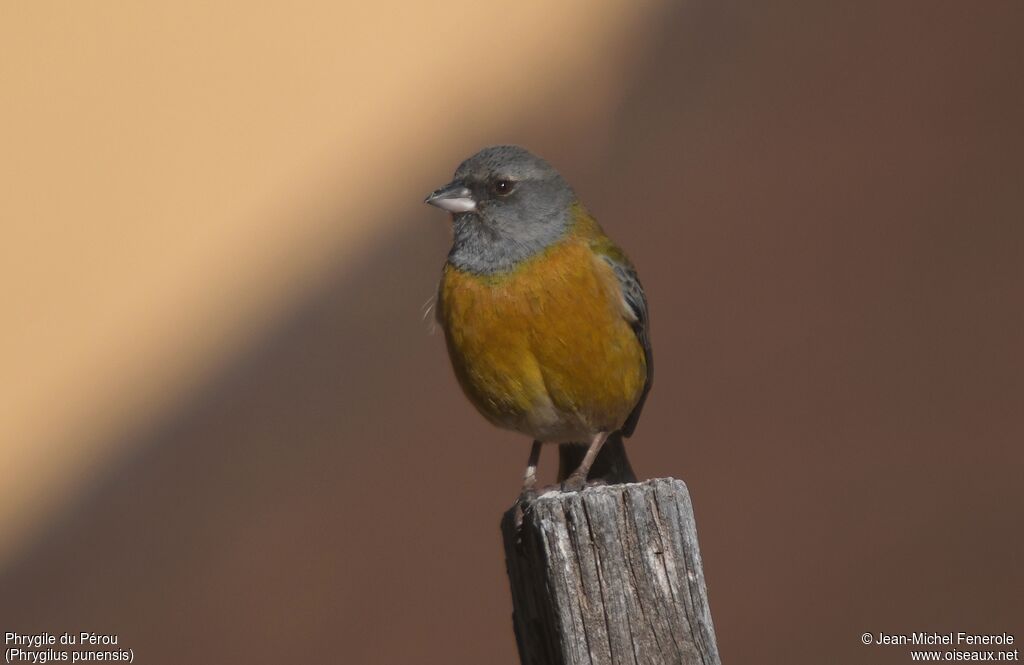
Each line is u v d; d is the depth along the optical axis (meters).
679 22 21.61
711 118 19.45
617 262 8.30
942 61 18.34
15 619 16.34
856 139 17.86
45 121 31.91
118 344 24.41
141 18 33.84
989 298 14.86
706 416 14.73
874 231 16.39
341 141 27.34
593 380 7.99
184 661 14.48
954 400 13.95
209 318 22.70
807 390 14.72
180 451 18.89
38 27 34.81
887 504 13.03
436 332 8.68
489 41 25.44
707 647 5.68
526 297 7.89
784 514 13.29
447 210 8.16
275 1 32.31
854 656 11.52
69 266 27.48
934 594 11.91
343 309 20.16
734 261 16.81
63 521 18.75
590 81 21.64
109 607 16.05
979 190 16.28
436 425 16.95
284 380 19.28
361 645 13.81
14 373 24.27
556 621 5.66
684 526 5.74
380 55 28.81
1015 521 12.35
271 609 14.91
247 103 29.61
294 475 17.25
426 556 14.61
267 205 26.05
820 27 20.11
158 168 29.27
